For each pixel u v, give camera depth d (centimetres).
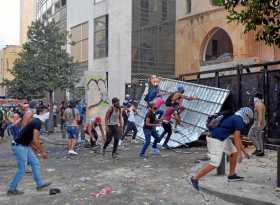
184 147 1661
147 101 1817
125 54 3281
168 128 1561
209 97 1708
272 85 1527
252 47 2911
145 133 1405
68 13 4059
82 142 1791
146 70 3362
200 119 1698
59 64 2994
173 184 959
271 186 879
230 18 745
